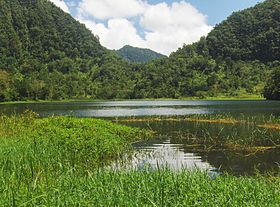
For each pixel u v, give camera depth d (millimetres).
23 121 28797
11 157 14094
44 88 152375
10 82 143250
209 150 26344
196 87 173250
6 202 9305
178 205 9805
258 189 11695
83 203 9562
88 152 21062
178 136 34406
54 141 20703
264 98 141750
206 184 12211
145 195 10289
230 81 171750
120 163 20812
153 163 21281
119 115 62938
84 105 111125
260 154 24703
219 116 54594
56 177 13641
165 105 105812
